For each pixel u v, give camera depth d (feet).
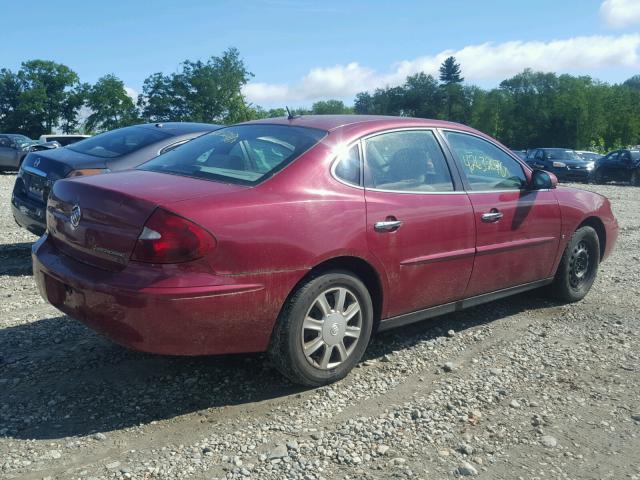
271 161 12.78
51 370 13.26
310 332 12.35
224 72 255.29
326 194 12.53
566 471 10.06
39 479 9.44
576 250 18.89
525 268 16.99
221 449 10.41
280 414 11.68
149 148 22.80
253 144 13.64
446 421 11.55
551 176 16.96
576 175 90.99
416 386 13.04
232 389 12.64
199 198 11.23
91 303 11.09
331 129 13.76
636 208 48.16
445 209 14.56
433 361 14.42
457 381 13.32
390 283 13.57
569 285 18.86
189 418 11.43
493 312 18.22
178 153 14.66
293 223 11.78
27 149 82.53
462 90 402.52
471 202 15.24
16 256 24.43
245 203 11.43
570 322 17.44
